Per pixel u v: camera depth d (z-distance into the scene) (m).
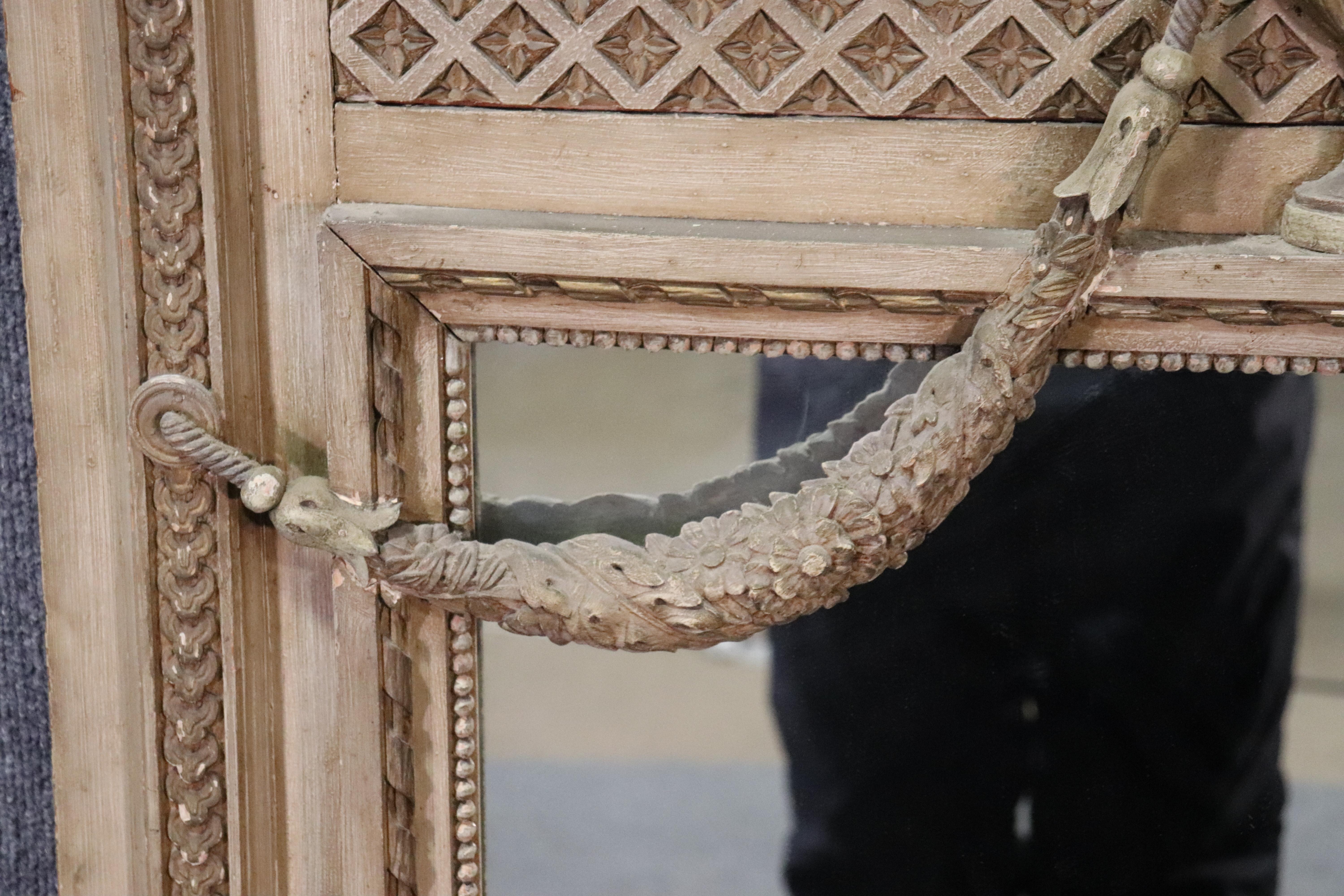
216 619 0.66
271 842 0.70
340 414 0.63
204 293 0.62
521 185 0.61
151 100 0.59
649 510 0.65
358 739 0.67
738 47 0.58
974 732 0.69
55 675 0.67
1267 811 0.68
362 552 0.61
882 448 0.59
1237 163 0.58
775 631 0.69
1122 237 0.58
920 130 0.59
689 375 0.64
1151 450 0.64
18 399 0.66
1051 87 0.57
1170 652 0.67
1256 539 0.65
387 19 0.60
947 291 0.58
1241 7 0.56
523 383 0.64
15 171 0.63
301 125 0.62
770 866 0.71
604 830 0.71
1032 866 0.70
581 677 0.70
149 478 0.64
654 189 0.60
